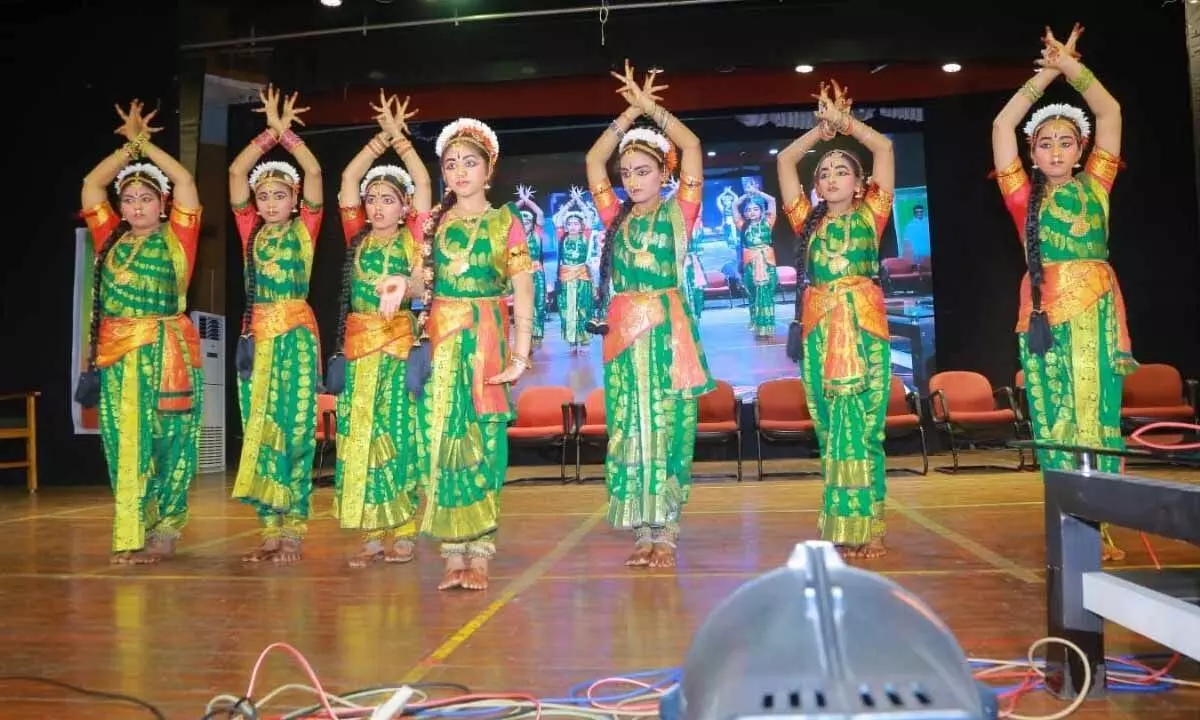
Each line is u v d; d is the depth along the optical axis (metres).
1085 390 3.34
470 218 3.42
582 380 10.78
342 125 10.70
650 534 3.67
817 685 0.83
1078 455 1.96
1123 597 1.68
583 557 3.88
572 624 2.61
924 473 7.88
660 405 3.69
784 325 10.62
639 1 8.73
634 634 2.47
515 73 8.95
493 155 3.47
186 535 4.92
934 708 0.80
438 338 3.33
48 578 3.57
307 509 4.05
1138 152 9.46
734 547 4.02
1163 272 9.52
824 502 3.73
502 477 3.35
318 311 11.24
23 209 8.92
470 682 2.07
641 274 3.77
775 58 8.76
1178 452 1.56
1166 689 1.89
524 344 3.36
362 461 3.89
